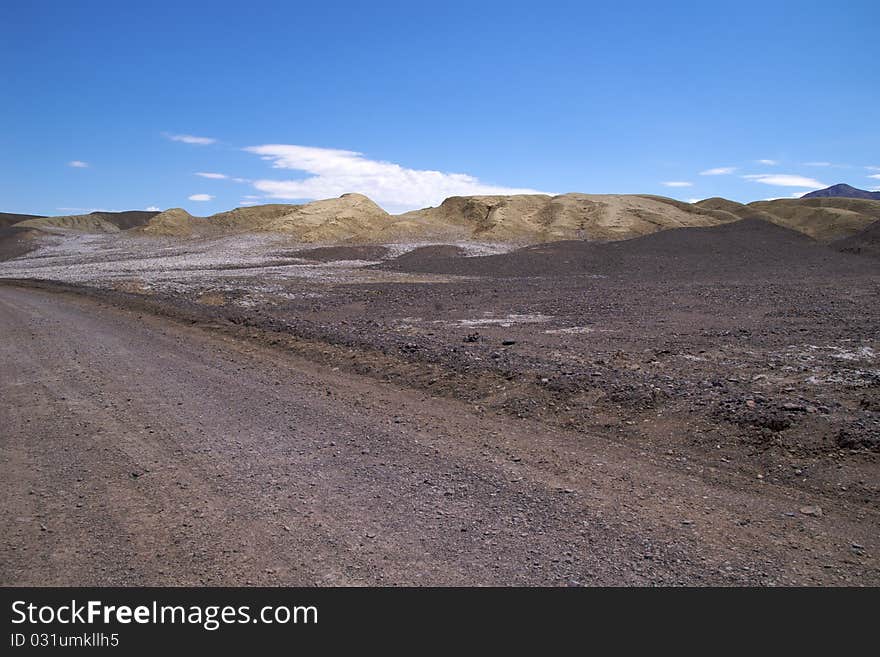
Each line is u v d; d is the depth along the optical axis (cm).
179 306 1928
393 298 2419
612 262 4309
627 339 1292
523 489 516
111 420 749
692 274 3478
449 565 402
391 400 809
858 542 419
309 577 392
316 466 580
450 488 522
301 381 931
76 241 9225
